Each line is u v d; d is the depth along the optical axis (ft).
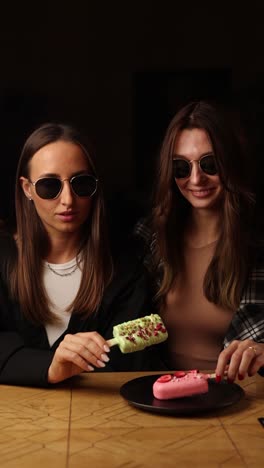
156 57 16.39
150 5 16.37
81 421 5.40
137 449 4.83
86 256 7.61
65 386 6.40
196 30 16.40
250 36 16.28
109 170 16.47
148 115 16.55
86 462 4.62
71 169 7.12
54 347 7.60
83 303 7.57
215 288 7.88
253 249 7.90
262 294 7.77
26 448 4.86
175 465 4.56
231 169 7.57
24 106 16.51
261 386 6.32
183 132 7.65
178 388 5.72
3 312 7.81
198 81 16.51
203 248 8.08
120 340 6.16
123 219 15.74
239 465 4.56
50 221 7.27
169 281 7.98
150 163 16.44
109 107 16.55
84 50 16.48
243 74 16.37
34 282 7.58
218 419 5.42
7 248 7.90
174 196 7.98
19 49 16.47
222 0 16.28
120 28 16.47
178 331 8.11
